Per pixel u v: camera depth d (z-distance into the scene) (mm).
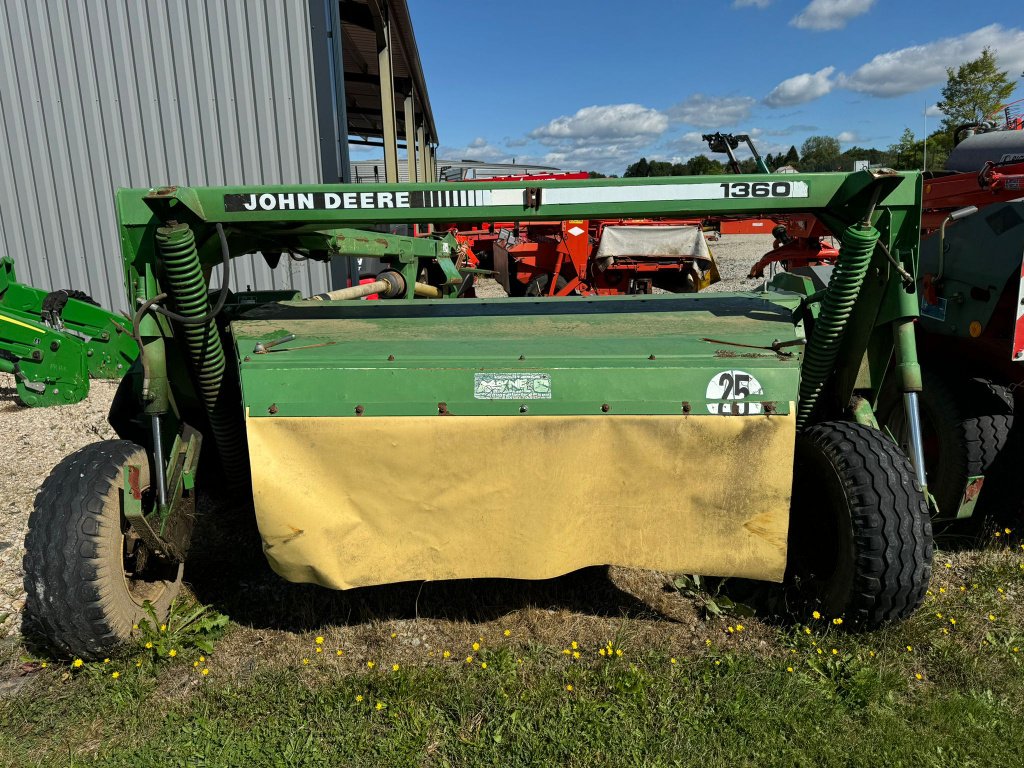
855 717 2525
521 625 3098
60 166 8930
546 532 2686
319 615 3184
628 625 3059
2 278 6668
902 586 2676
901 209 2740
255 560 3629
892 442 2881
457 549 2709
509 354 2658
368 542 2689
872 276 2887
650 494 2652
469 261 10078
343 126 9117
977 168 5172
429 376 2578
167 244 2643
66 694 2680
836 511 2812
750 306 3477
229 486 3695
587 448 2598
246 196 2770
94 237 9125
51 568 2592
